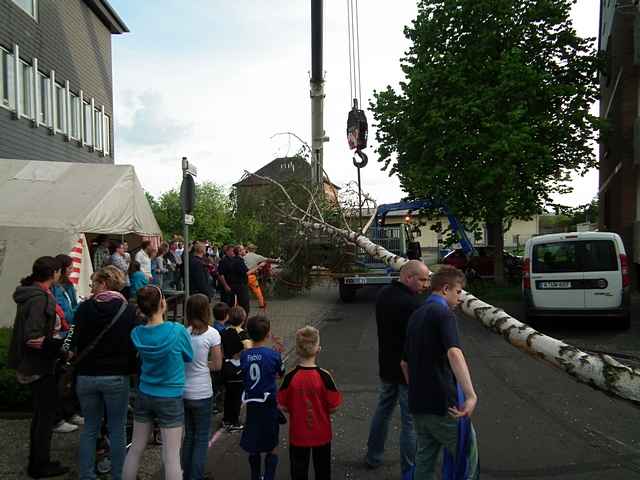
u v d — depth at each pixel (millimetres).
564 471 4348
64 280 6070
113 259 10164
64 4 19484
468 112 15906
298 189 13617
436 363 3312
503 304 14398
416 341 3387
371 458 4469
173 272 15070
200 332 4199
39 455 4281
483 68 16391
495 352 8992
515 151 15156
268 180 13117
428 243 51938
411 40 18328
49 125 18203
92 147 22031
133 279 9414
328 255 14344
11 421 5617
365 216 13805
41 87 18047
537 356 4363
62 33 19312
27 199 10312
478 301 5098
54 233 9422
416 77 16641
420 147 17328
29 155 17000
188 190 8266
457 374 3135
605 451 4773
